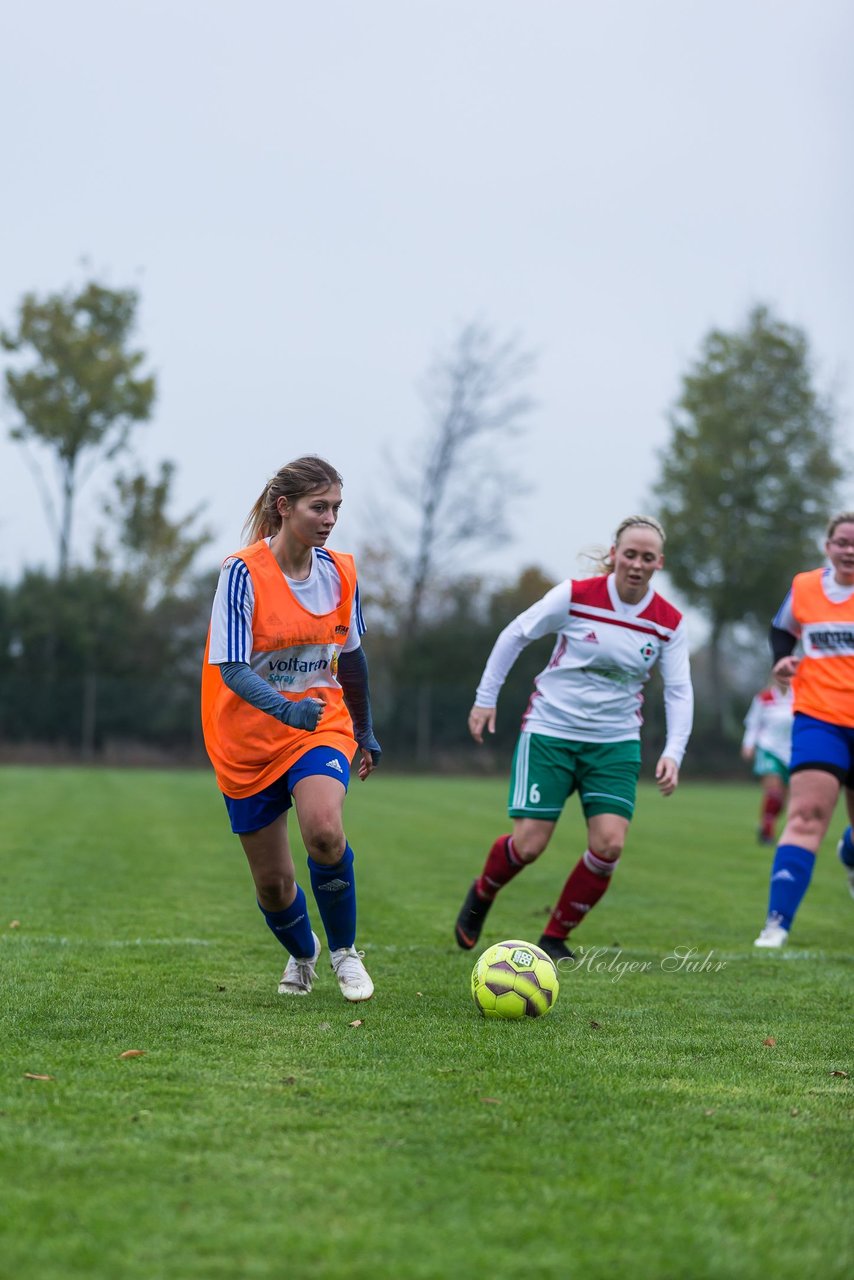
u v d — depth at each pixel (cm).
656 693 10919
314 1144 901
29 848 3338
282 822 1409
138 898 2391
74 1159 857
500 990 1367
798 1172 871
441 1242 734
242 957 1733
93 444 11406
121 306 11619
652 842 4306
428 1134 929
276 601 1348
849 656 2041
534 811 1777
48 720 10412
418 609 12144
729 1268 708
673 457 12088
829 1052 1244
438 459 12025
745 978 1714
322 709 1244
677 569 11881
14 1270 686
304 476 1325
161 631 11294
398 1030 1284
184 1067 1105
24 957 1684
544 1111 995
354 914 1448
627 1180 843
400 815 5206
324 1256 711
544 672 1802
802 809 2062
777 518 11875
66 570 11312
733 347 11944
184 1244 723
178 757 10531
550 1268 702
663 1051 1228
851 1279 699
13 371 11194
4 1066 1095
